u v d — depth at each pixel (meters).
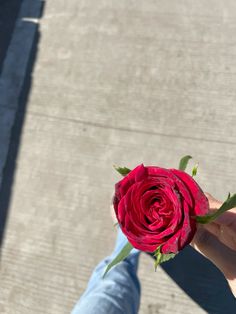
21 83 0.87
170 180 0.26
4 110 0.85
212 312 0.66
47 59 0.88
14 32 0.92
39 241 0.74
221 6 0.86
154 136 0.77
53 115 0.83
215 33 0.84
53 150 0.80
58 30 0.91
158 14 0.88
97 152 0.78
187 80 0.81
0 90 0.87
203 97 0.79
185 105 0.79
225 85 0.79
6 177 0.79
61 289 0.71
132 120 0.79
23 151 0.81
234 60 0.81
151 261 0.70
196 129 0.77
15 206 0.77
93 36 0.89
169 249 0.26
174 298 0.67
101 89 0.83
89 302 0.59
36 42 0.90
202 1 0.88
